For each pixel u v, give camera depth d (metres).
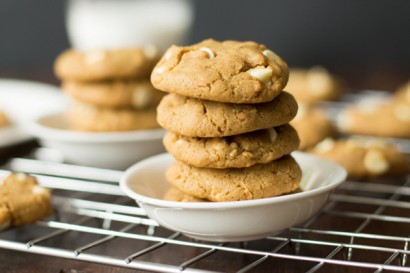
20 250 0.49
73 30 1.04
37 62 1.47
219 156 0.48
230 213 0.46
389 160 0.62
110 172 0.65
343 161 0.62
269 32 1.36
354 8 1.32
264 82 0.47
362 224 0.52
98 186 0.61
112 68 0.66
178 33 1.02
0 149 0.69
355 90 0.99
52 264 0.48
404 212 0.54
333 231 0.50
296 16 1.35
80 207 0.55
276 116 0.48
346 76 1.12
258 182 0.48
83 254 0.46
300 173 0.50
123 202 0.57
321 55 1.35
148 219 0.52
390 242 0.49
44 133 0.64
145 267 0.45
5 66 1.47
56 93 0.86
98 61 0.66
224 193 0.48
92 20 0.99
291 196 0.46
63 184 0.61
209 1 1.37
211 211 0.45
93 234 0.52
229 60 0.48
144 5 1.01
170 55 0.49
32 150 0.72
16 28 1.46
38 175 0.63
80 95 0.67
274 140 0.49
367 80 1.07
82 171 0.65
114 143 0.63
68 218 0.54
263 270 0.46
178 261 0.47
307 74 0.97
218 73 0.47
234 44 0.50
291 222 0.47
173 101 0.50
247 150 0.48
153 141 0.63
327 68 1.24
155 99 0.68
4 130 0.70
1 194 0.53
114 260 0.45
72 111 0.70
